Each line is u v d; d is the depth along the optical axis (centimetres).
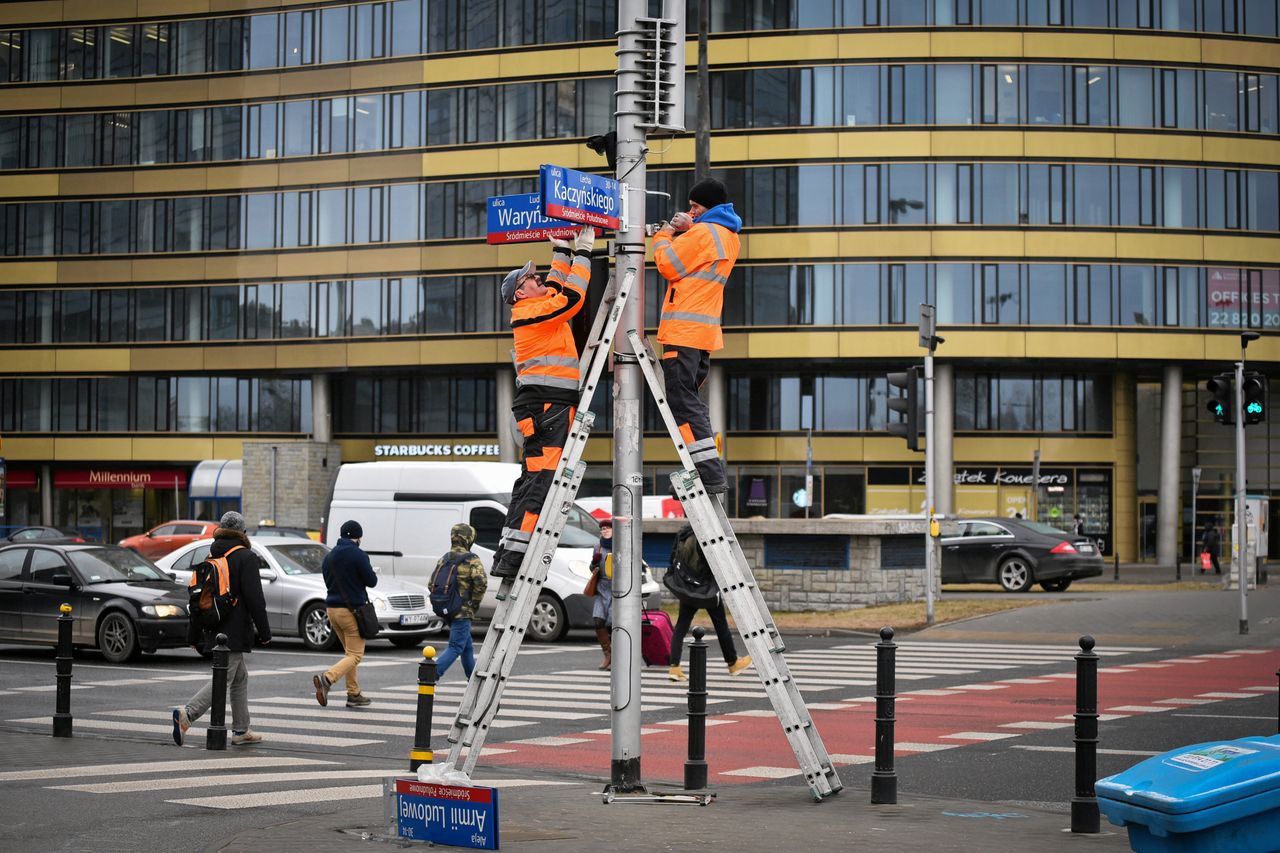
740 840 937
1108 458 6475
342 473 3228
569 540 2973
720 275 1102
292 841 931
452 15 6775
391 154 6862
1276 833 611
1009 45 6275
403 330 6825
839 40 6316
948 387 6362
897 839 950
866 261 6291
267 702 1930
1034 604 3388
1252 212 6341
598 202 1071
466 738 998
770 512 6462
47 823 1032
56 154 7388
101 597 2491
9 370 7438
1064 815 1091
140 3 7269
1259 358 6306
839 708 1827
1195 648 2712
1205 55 6322
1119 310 6266
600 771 1367
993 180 6278
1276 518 6581
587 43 6594
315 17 7000
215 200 7156
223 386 7200
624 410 1118
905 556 3525
